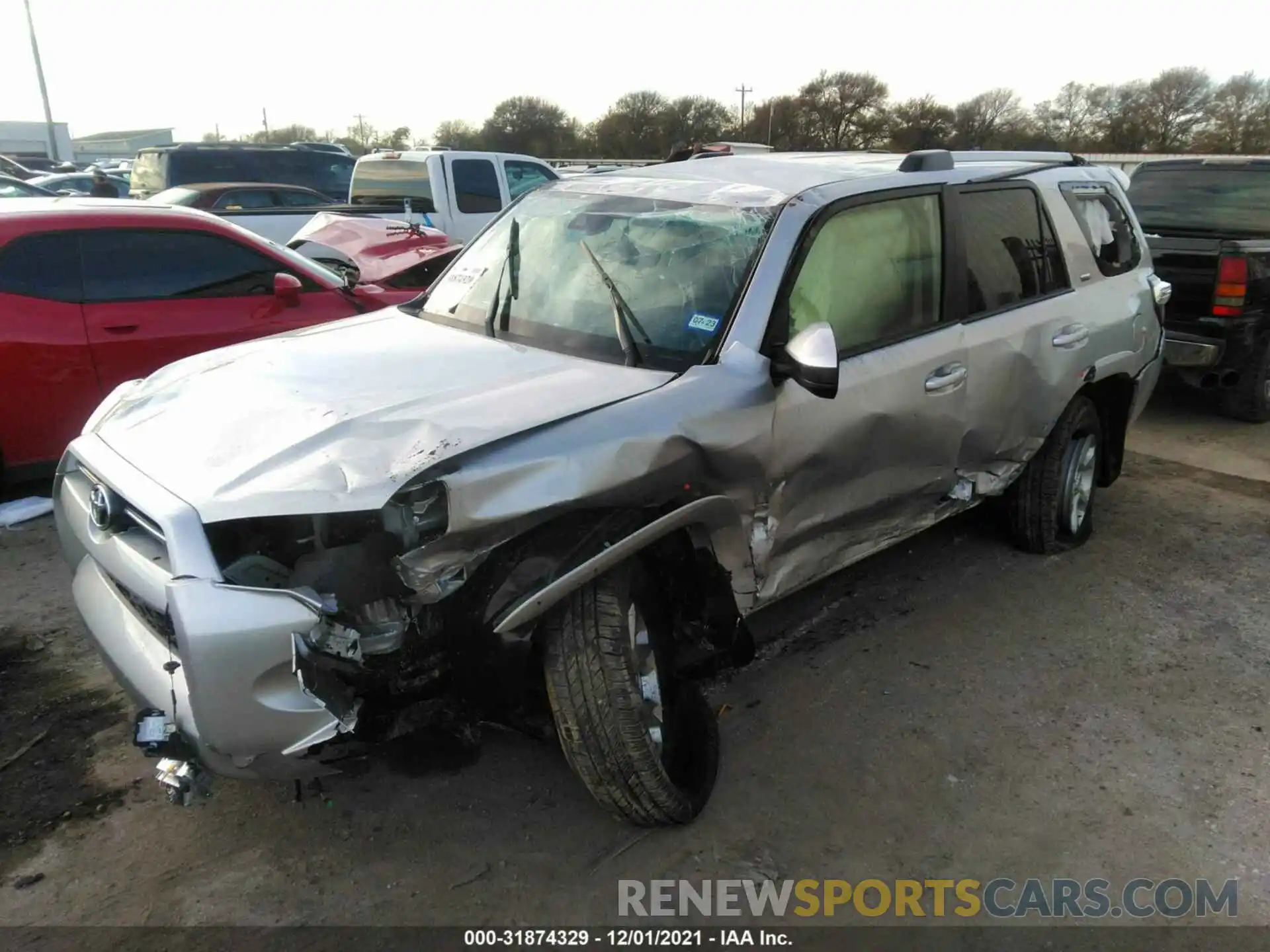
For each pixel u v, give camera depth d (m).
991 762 3.25
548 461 2.51
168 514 2.31
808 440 3.15
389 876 2.71
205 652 2.18
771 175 3.62
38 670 3.67
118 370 5.21
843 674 3.76
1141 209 8.61
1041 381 4.18
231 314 5.57
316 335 3.59
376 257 7.95
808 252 3.22
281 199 12.68
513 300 3.55
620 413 2.70
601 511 2.62
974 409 3.87
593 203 3.76
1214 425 7.56
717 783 3.11
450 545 2.39
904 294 3.61
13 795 2.98
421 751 3.23
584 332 3.26
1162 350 5.20
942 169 3.90
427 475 2.38
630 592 2.67
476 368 3.03
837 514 3.42
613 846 2.84
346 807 2.97
